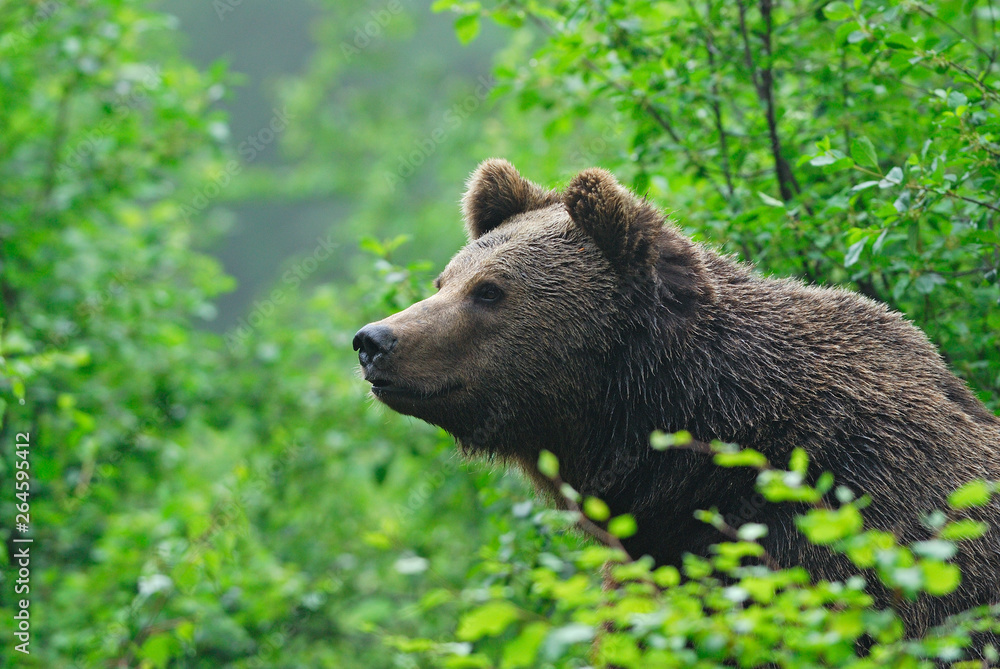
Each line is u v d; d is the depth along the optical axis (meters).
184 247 16.92
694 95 10.55
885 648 4.47
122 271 14.24
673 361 7.41
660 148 10.91
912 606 6.45
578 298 7.56
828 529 4.11
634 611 4.59
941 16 9.97
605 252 7.57
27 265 13.55
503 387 7.62
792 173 10.62
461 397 7.61
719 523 4.81
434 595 4.61
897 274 9.45
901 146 10.17
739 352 7.36
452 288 7.77
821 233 9.63
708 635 4.30
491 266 7.69
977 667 5.10
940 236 8.95
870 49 9.03
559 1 12.00
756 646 4.42
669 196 11.12
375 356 7.52
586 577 4.48
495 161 8.62
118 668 9.14
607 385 7.58
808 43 11.01
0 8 13.52
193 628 9.94
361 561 13.93
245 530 10.86
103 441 12.57
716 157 11.00
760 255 9.73
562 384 7.61
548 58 12.41
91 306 13.72
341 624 13.25
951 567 4.20
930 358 7.57
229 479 11.88
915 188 7.73
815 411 7.07
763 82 11.09
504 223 8.41
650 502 7.41
